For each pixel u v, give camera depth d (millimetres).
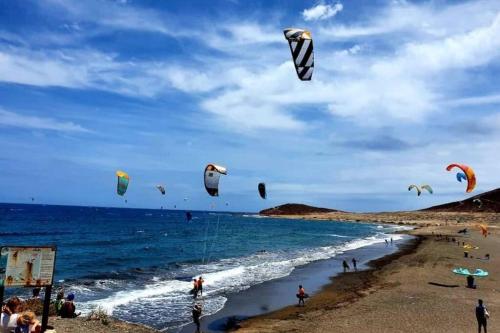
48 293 9609
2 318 8734
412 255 46906
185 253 49875
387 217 189500
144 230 92062
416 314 20781
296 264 40031
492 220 130500
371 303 23344
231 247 58375
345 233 96188
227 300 24172
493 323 19156
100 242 62406
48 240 64312
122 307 22094
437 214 173625
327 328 18594
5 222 102062
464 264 38781
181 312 21344
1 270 8922
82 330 14531
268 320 20172
